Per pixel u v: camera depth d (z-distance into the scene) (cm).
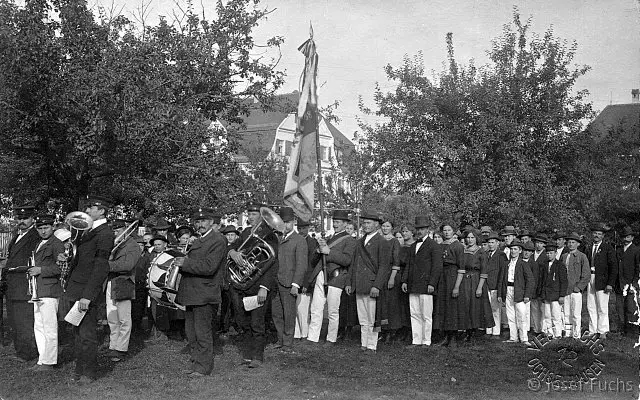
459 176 2308
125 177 1395
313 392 821
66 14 1309
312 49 1288
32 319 971
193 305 898
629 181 2575
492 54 2381
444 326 1172
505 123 2192
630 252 1321
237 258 952
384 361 1012
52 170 1402
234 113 1688
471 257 1210
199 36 1602
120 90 1303
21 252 967
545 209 2100
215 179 1513
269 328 1279
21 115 1277
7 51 1202
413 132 2458
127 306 993
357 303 1111
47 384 836
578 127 2314
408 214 2469
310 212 1234
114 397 786
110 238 859
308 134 1264
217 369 932
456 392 834
